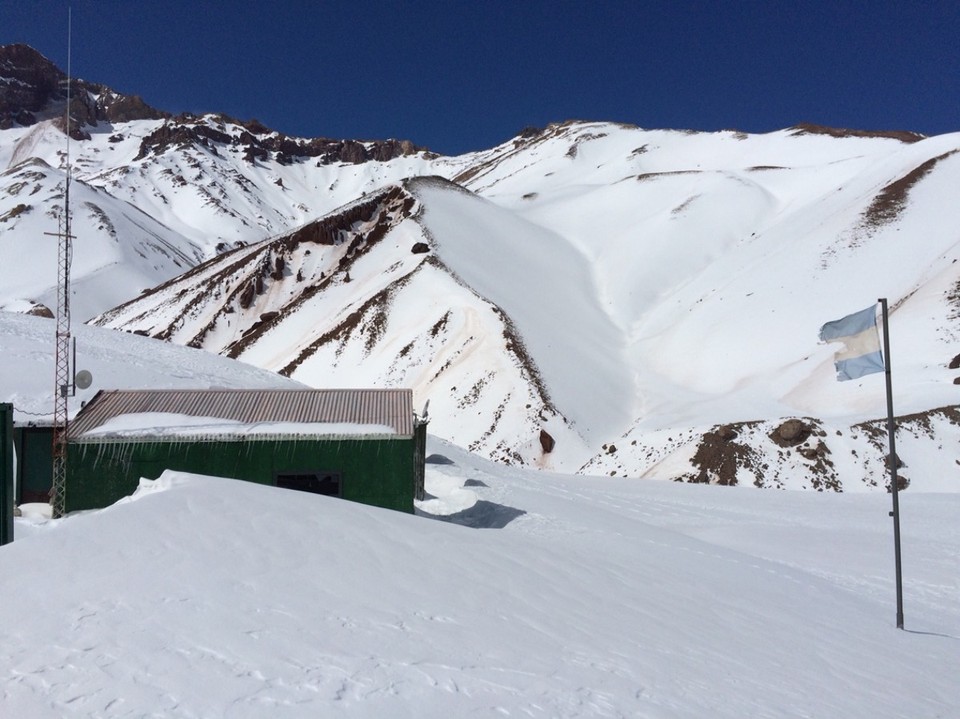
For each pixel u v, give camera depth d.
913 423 41.84
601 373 64.50
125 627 6.98
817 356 57.34
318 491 18.61
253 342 83.00
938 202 75.06
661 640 9.34
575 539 18.47
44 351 32.62
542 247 98.75
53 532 9.15
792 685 8.66
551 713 6.58
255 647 6.91
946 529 26.20
